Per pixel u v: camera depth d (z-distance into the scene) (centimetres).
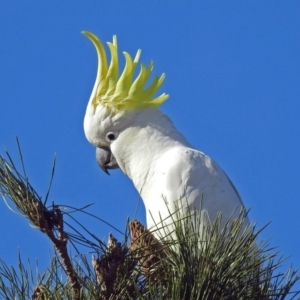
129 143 1641
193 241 835
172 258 827
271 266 855
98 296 792
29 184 816
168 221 1437
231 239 832
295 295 834
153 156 1609
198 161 1575
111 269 808
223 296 793
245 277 823
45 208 811
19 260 843
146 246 845
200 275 784
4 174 816
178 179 1535
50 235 795
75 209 820
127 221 834
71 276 800
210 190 1532
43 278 846
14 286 826
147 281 825
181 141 1639
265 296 833
